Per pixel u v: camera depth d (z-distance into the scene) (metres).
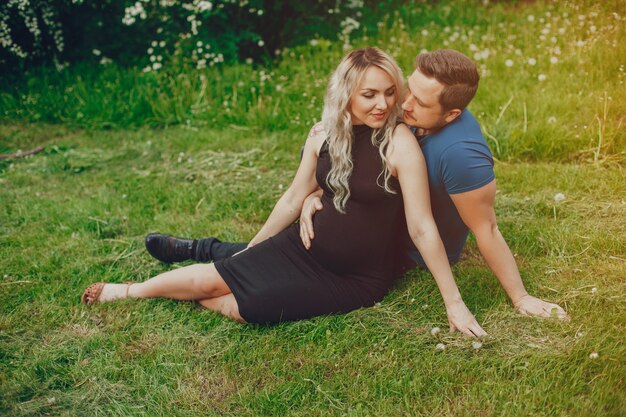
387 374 2.42
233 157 4.80
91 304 3.02
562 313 2.65
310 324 2.73
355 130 2.59
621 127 4.29
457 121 2.55
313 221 2.77
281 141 5.00
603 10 6.34
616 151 4.16
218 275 2.81
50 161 4.89
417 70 2.47
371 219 2.67
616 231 3.29
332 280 2.76
